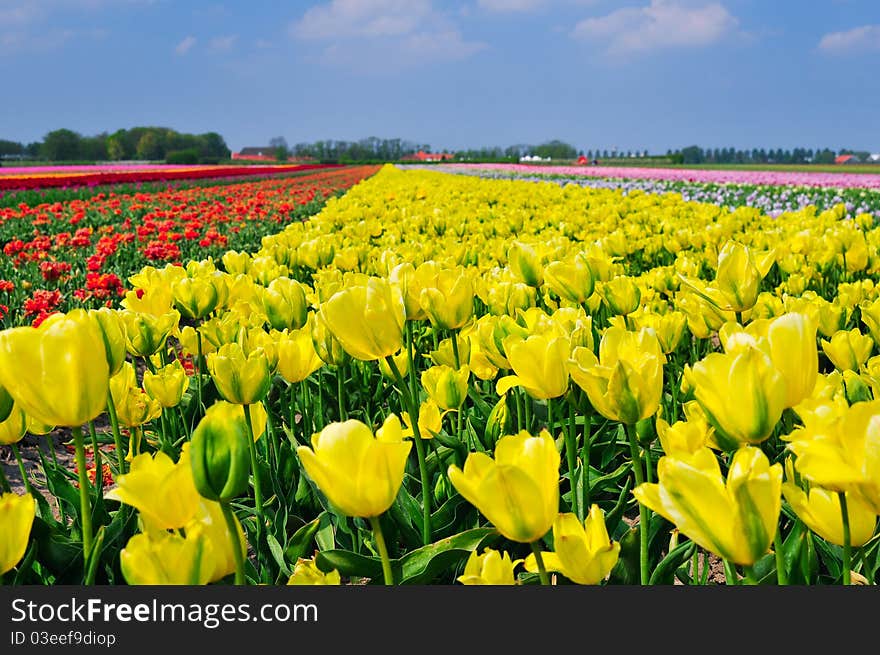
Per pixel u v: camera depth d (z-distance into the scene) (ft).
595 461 10.12
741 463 3.92
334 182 132.16
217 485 4.36
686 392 8.64
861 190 79.92
